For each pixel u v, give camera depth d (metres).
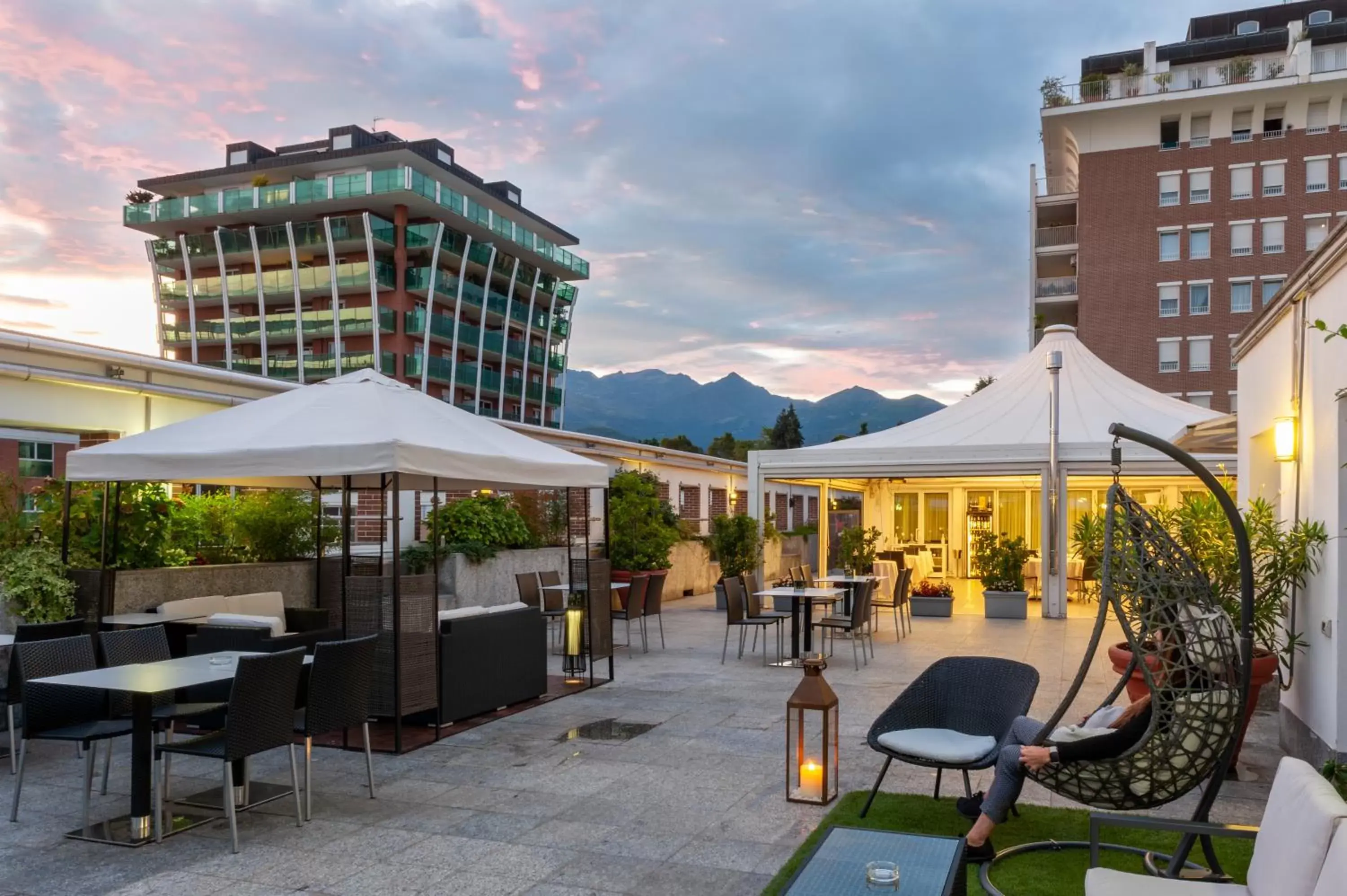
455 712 7.14
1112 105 42.50
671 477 21.83
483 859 4.36
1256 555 5.88
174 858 4.40
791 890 2.84
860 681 9.15
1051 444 14.86
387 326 49.19
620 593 11.45
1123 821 3.22
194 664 5.03
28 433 9.91
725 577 16.30
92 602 7.61
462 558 13.27
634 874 4.18
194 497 10.70
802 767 5.22
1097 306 42.84
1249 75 43.59
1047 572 14.90
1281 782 2.84
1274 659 5.66
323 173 50.97
